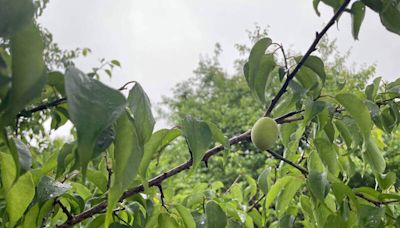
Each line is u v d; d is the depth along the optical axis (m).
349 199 1.42
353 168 1.73
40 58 0.53
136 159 0.73
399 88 1.57
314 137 1.49
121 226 1.20
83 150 0.52
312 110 1.28
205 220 1.43
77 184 1.54
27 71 0.52
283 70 1.37
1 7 0.49
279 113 1.57
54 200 1.22
